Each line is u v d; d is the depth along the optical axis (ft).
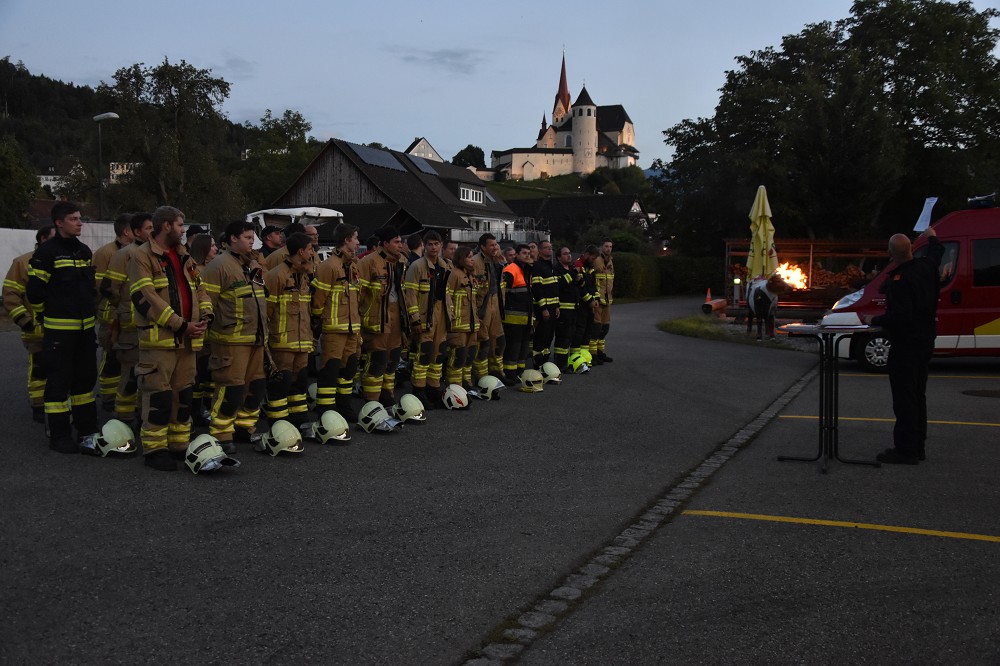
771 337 65.00
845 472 24.20
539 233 179.73
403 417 29.91
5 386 35.73
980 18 151.94
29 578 14.90
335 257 28.04
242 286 24.03
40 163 414.00
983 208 43.93
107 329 29.35
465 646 12.91
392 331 31.91
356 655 12.48
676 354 54.65
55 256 23.67
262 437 24.89
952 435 29.04
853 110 110.22
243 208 179.73
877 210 124.26
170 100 169.99
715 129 169.17
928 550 17.49
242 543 17.04
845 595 15.10
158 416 22.24
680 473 24.07
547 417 31.89
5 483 20.72
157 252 21.94
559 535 18.28
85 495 19.92
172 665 11.99
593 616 14.14
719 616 14.16
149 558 16.05
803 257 94.38
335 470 23.13
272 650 12.54
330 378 28.32
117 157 167.94
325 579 15.33
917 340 24.80
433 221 174.81
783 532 18.67
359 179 181.47
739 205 162.30
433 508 19.90
